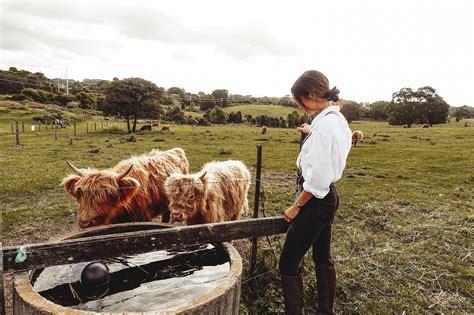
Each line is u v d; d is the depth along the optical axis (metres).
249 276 3.87
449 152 21.03
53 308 1.92
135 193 4.18
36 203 7.62
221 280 2.76
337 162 2.43
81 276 2.53
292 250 2.63
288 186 10.38
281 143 25.06
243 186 5.33
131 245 2.50
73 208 7.19
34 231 5.98
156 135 31.31
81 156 15.66
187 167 5.68
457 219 7.26
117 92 39.34
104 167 12.85
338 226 6.61
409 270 4.74
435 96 79.12
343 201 8.61
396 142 27.97
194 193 4.08
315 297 3.58
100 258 2.41
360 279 4.38
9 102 64.81
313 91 2.48
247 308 3.36
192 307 2.01
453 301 4.03
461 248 5.64
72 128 38.19
